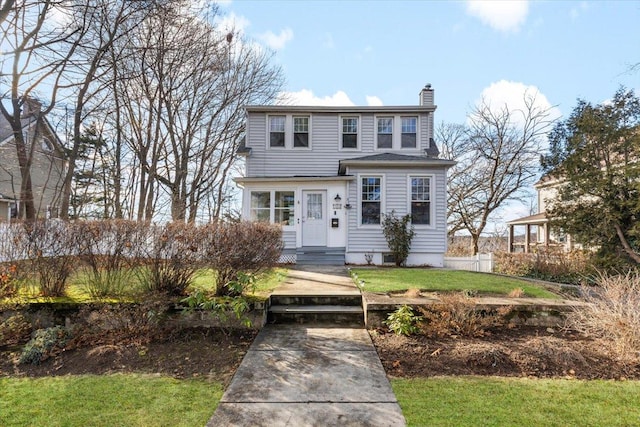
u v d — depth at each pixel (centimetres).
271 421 281
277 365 391
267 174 1359
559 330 498
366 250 1172
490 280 747
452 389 336
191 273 534
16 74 1006
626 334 410
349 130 1380
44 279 520
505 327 501
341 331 508
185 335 469
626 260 952
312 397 321
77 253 524
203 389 336
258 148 1362
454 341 454
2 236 521
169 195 1792
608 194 981
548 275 1027
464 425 274
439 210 1175
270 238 612
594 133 998
